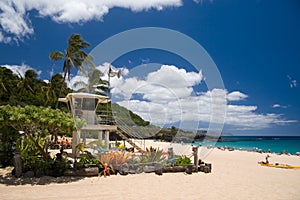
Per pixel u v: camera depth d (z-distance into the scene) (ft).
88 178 33.91
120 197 25.79
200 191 28.81
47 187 29.07
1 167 38.11
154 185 31.19
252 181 34.88
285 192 28.96
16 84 104.22
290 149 141.28
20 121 31.37
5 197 25.09
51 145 66.44
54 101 99.86
